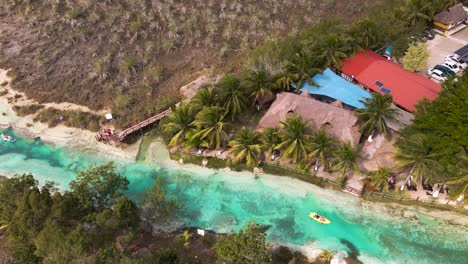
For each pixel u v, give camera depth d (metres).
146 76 64.00
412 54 60.16
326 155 46.62
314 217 45.62
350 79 61.38
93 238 37.81
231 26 73.19
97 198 42.94
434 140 42.41
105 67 64.50
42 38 72.19
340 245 43.31
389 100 47.53
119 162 53.38
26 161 54.00
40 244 35.62
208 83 59.38
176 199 48.72
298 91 57.78
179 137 51.66
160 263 37.31
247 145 47.84
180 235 44.34
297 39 63.81
